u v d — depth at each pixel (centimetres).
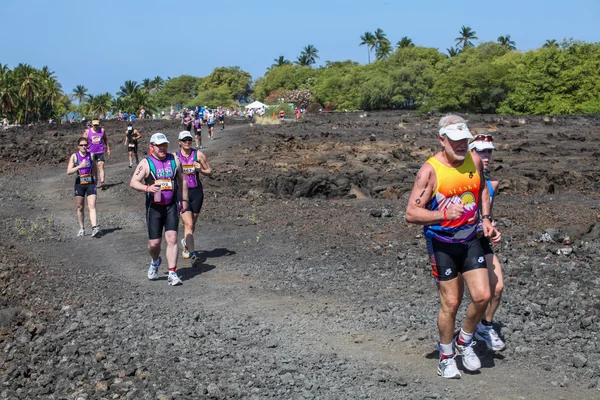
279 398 461
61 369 528
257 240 1076
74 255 1038
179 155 934
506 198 1560
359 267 869
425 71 9881
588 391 456
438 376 493
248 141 3158
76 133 4341
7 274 877
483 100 7800
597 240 973
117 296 769
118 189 1848
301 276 832
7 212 1516
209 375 505
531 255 895
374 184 1786
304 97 13100
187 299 747
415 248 962
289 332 611
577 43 7656
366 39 15400
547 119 5050
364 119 5862
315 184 1695
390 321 631
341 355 546
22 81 10175
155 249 838
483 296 462
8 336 623
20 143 3316
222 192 1694
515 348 539
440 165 464
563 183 1842
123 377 505
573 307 639
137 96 12362
